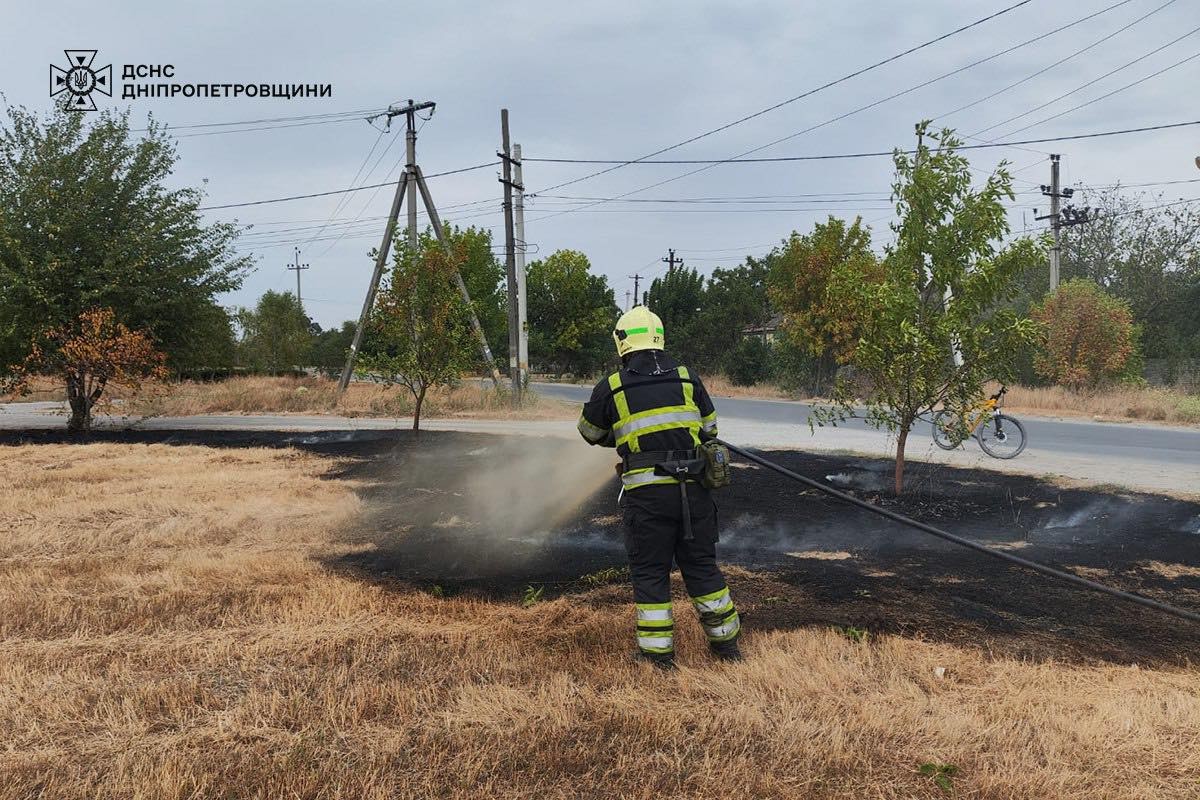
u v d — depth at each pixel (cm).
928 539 587
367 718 299
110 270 1578
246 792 250
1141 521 639
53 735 287
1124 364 2250
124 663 351
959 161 703
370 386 2714
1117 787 251
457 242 1308
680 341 3684
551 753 273
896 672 335
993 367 710
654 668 339
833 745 274
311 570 504
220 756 271
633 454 351
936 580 480
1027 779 254
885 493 763
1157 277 2942
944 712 298
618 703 308
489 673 339
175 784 250
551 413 2023
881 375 755
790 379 2784
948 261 712
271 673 341
